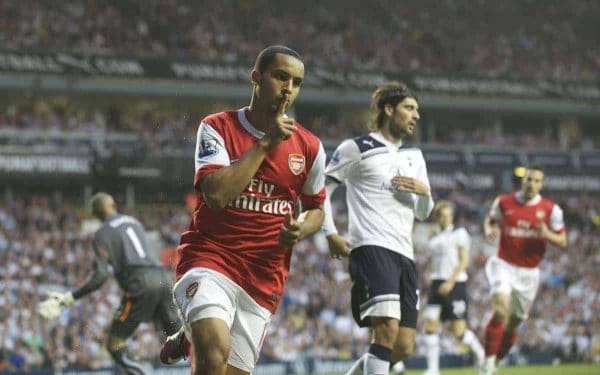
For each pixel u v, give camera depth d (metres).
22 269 30.34
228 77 51.09
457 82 58.19
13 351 24.72
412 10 64.81
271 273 7.33
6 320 25.52
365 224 10.59
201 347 6.86
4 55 45.78
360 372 10.55
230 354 7.32
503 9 68.12
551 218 16.31
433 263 19.33
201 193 7.12
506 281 16.33
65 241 33.38
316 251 36.03
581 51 67.88
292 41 57.81
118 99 49.09
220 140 7.09
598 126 63.91
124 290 13.05
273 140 6.65
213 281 7.07
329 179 10.68
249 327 7.30
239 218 7.16
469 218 47.44
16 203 36.38
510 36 66.62
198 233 7.27
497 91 58.66
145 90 48.72
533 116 61.66
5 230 32.47
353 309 10.63
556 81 61.75
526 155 52.72
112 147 40.09
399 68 59.59
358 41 60.28
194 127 41.41
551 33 68.06
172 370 24.11
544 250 16.47
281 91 6.98
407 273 10.59
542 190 53.12
